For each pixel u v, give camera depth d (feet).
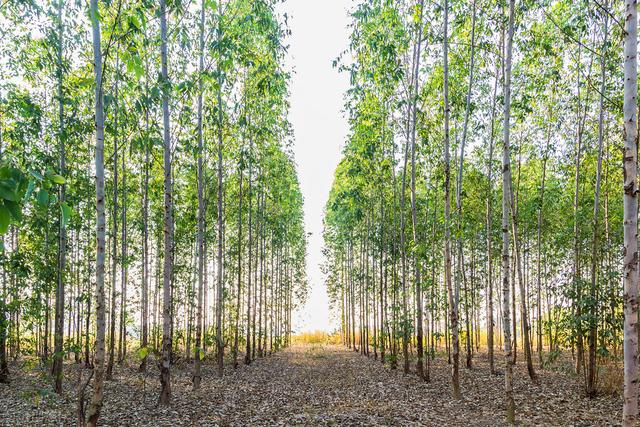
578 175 48.65
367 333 92.73
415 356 78.43
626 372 16.47
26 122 36.45
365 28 49.55
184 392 44.09
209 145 46.85
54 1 36.09
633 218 16.62
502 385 47.09
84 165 52.47
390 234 74.43
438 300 55.67
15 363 59.98
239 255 67.62
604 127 47.19
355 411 35.42
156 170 56.59
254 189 71.87
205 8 42.50
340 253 124.26
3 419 31.65
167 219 36.94
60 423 30.50
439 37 45.03
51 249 40.83
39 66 38.09
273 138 68.33
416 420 32.04
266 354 96.63
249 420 32.65
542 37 41.78
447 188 38.52
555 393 41.14
